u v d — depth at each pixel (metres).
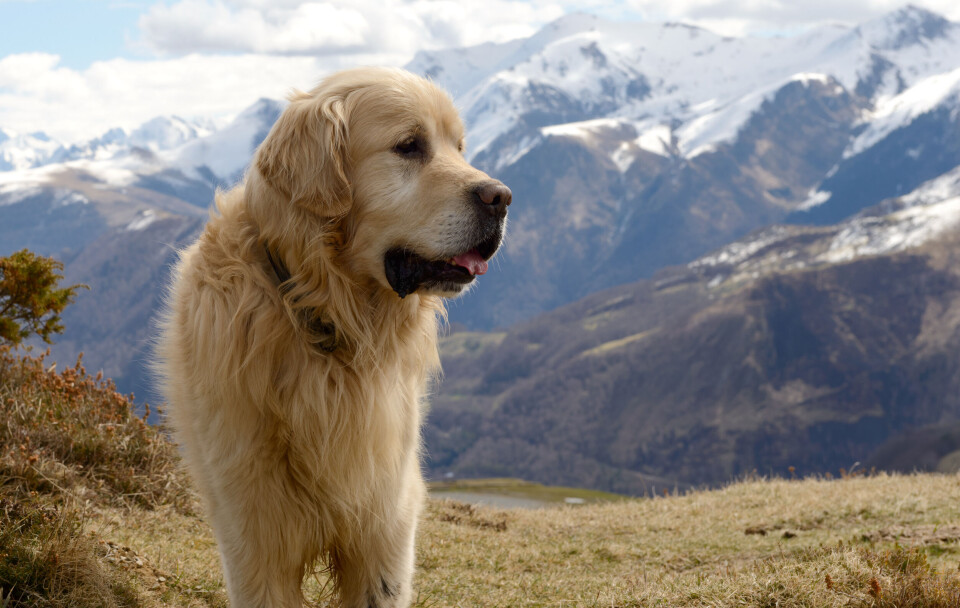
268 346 1.65
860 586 1.92
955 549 2.21
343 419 1.68
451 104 1.78
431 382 1.86
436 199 1.69
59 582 1.81
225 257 1.69
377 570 1.76
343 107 1.69
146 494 2.35
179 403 1.73
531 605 2.11
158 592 1.92
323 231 1.68
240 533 1.67
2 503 1.98
